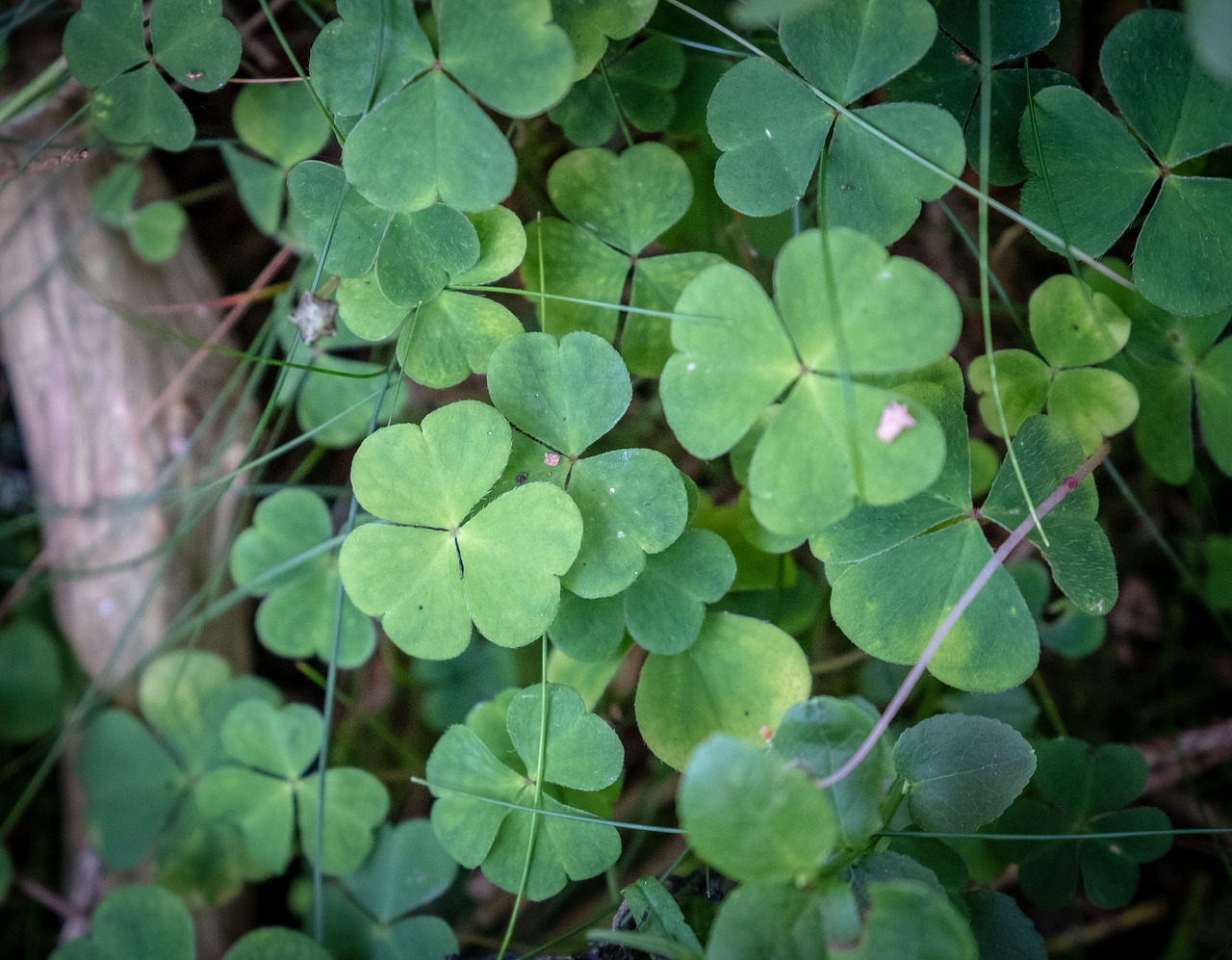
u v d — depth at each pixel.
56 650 0.28
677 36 0.24
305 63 0.28
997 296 0.27
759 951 0.20
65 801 0.28
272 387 0.29
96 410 0.28
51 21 0.27
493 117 0.25
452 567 0.22
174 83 0.26
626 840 0.27
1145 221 0.22
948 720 0.22
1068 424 0.24
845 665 0.26
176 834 0.27
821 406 0.21
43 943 0.28
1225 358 0.24
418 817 0.28
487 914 0.27
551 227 0.24
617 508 0.22
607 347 0.22
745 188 0.22
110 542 0.28
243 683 0.27
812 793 0.19
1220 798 0.27
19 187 0.28
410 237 0.23
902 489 0.20
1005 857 0.24
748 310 0.21
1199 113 0.22
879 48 0.22
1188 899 0.27
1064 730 0.27
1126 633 0.28
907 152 0.22
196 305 0.27
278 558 0.26
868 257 0.20
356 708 0.28
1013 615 0.22
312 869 0.26
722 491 0.26
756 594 0.25
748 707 0.23
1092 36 0.25
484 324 0.23
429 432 0.22
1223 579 0.27
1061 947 0.27
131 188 0.28
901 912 0.20
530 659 0.27
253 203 0.27
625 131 0.24
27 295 0.28
